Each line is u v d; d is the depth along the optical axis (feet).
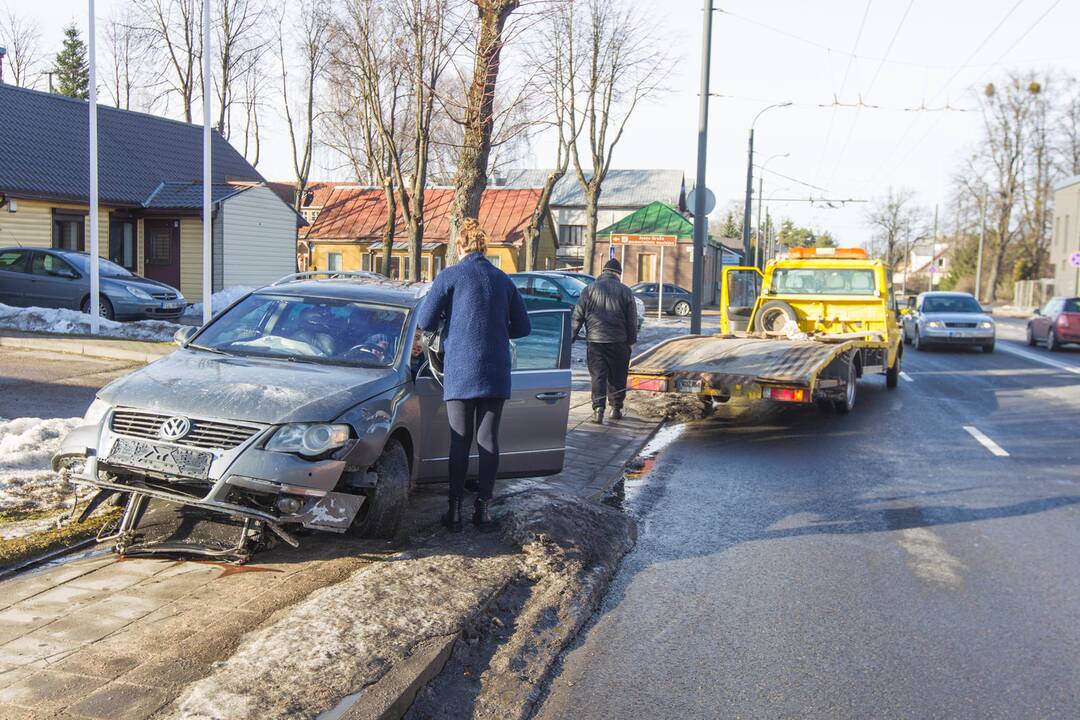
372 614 13.87
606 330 36.88
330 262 149.79
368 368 18.93
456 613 14.35
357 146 121.29
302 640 12.72
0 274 61.72
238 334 20.24
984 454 32.94
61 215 79.15
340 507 16.44
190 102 144.46
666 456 31.78
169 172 94.32
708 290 183.21
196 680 11.62
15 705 10.74
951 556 20.15
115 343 45.29
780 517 23.44
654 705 12.69
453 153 129.08
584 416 38.93
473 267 18.63
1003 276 271.08
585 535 19.49
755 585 17.98
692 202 62.49
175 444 15.83
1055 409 45.14
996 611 16.71
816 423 40.27
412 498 22.48
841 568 19.16
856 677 13.75
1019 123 233.96
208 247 51.80
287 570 16.44
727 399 41.24
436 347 19.17
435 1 65.92
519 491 23.44
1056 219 206.49
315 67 114.73
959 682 13.64
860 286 50.37
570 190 220.23
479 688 12.70
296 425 16.07
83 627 13.34
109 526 17.92
